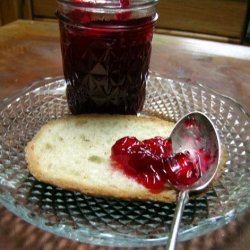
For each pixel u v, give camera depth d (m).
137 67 0.24
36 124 0.25
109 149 0.22
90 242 0.16
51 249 0.17
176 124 0.23
